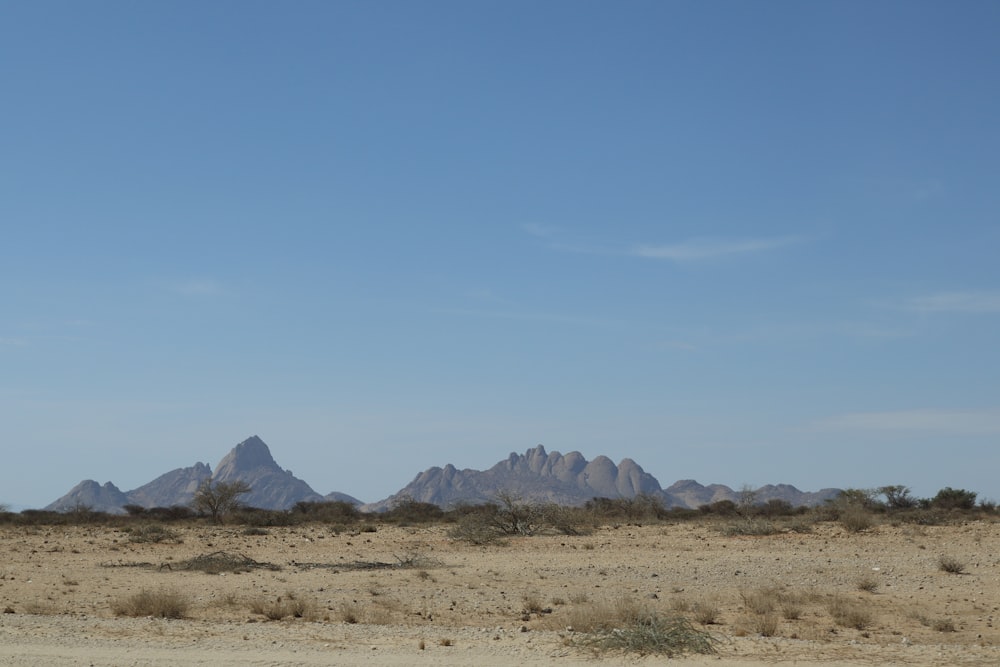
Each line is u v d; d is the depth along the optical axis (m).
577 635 18.84
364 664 15.71
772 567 32.25
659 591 27.41
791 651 17.05
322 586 29.19
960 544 39.03
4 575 33.03
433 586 28.98
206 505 72.88
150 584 30.16
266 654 16.86
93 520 71.88
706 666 15.62
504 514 50.22
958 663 15.73
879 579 29.05
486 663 15.84
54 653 17.16
